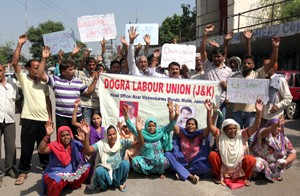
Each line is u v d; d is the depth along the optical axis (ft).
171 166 16.98
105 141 15.55
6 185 16.12
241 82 17.72
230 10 61.62
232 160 16.01
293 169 18.70
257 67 61.67
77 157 15.24
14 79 18.10
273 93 17.92
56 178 14.23
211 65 19.99
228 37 20.97
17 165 19.40
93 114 18.80
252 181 16.69
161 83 19.43
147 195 14.82
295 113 36.83
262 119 18.33
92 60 20.53
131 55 20.11
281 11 51.52
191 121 17.47
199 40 58.23
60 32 21.77
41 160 18.22
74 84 17.65
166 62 22.21
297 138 26.68
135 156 17.29
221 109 19.36
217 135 16.38
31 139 16.98
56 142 15.08
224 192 15.19
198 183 16.33
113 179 15.33
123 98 19.40
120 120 19.34
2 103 16.48
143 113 19.49
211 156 16.30
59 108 17.47
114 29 22.67
